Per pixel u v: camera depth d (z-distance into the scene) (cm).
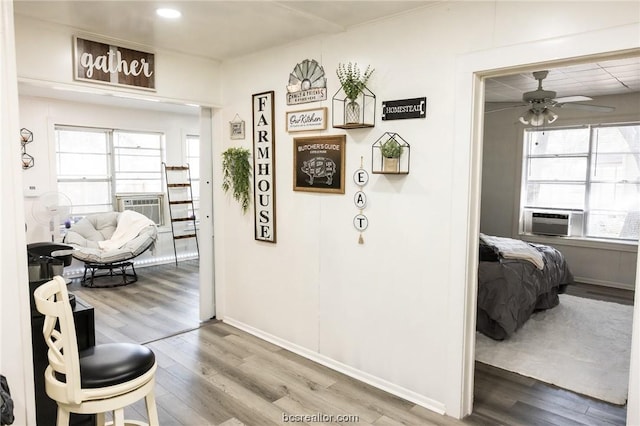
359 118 290
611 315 442
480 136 248
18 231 162
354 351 310
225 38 322
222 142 407
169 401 274
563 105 450
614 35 192
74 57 303
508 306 363
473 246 253
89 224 601
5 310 159
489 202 673
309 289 338
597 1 196
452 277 253
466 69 239
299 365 329
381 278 290
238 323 409
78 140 616
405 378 282
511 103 630
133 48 338
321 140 319
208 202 421
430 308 266
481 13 233
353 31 294
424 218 265
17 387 163
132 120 661
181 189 723
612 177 574
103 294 525
